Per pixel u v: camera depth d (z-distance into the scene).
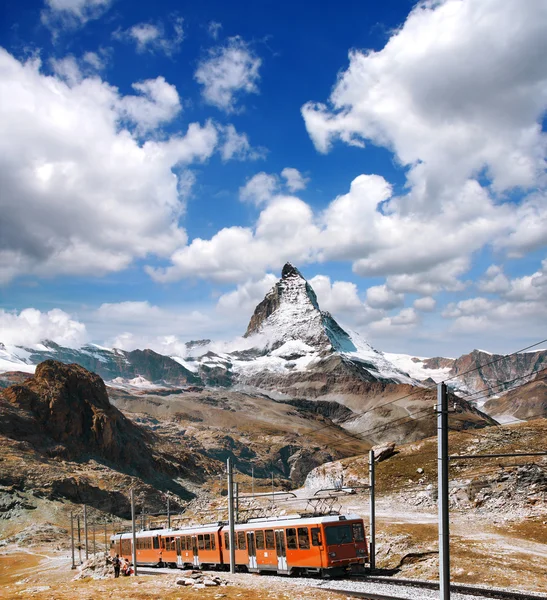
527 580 44.91
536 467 84.50
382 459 111.12
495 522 74.75
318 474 116.94
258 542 57.88
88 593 40.06
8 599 37.81
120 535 89.81
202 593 38.78
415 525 72.12
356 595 40.12
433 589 41.56
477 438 103.88
